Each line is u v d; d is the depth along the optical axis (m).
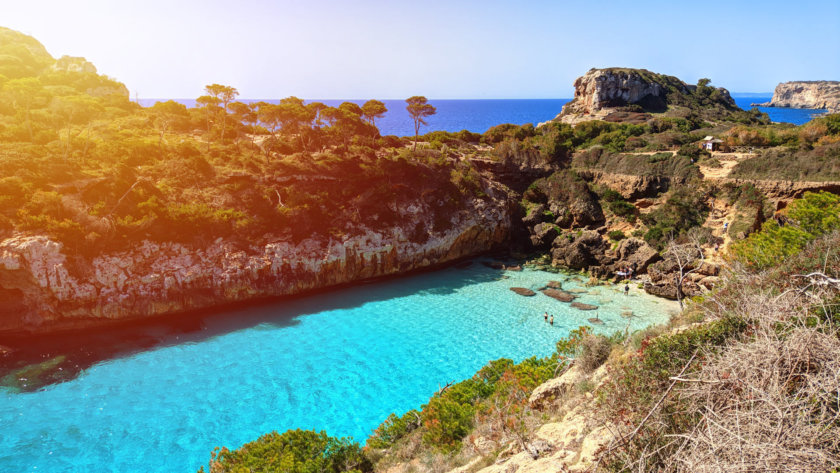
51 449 26.97
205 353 38.81
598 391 14.09
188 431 28.66
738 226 54.31
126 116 73.56
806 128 71.00
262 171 57.78
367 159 65.44
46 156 47.72
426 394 32.69
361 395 32.56
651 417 10.44
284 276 51.06
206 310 47.28
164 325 44.00
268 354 38.66
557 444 13.64
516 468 13.10
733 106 130.00
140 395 32.56
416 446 20.77
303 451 20.52
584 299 51.12
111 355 38.31
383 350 39.38
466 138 93.81
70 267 41.66
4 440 27.69
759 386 9.11
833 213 31.56
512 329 43.44
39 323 41.12
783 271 18.72
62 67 98.62
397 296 52.25
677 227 59.41
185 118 75.25
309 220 54.62
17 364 36.69
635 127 88.81
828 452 7.38
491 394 23.56
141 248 45.34
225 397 32.31
